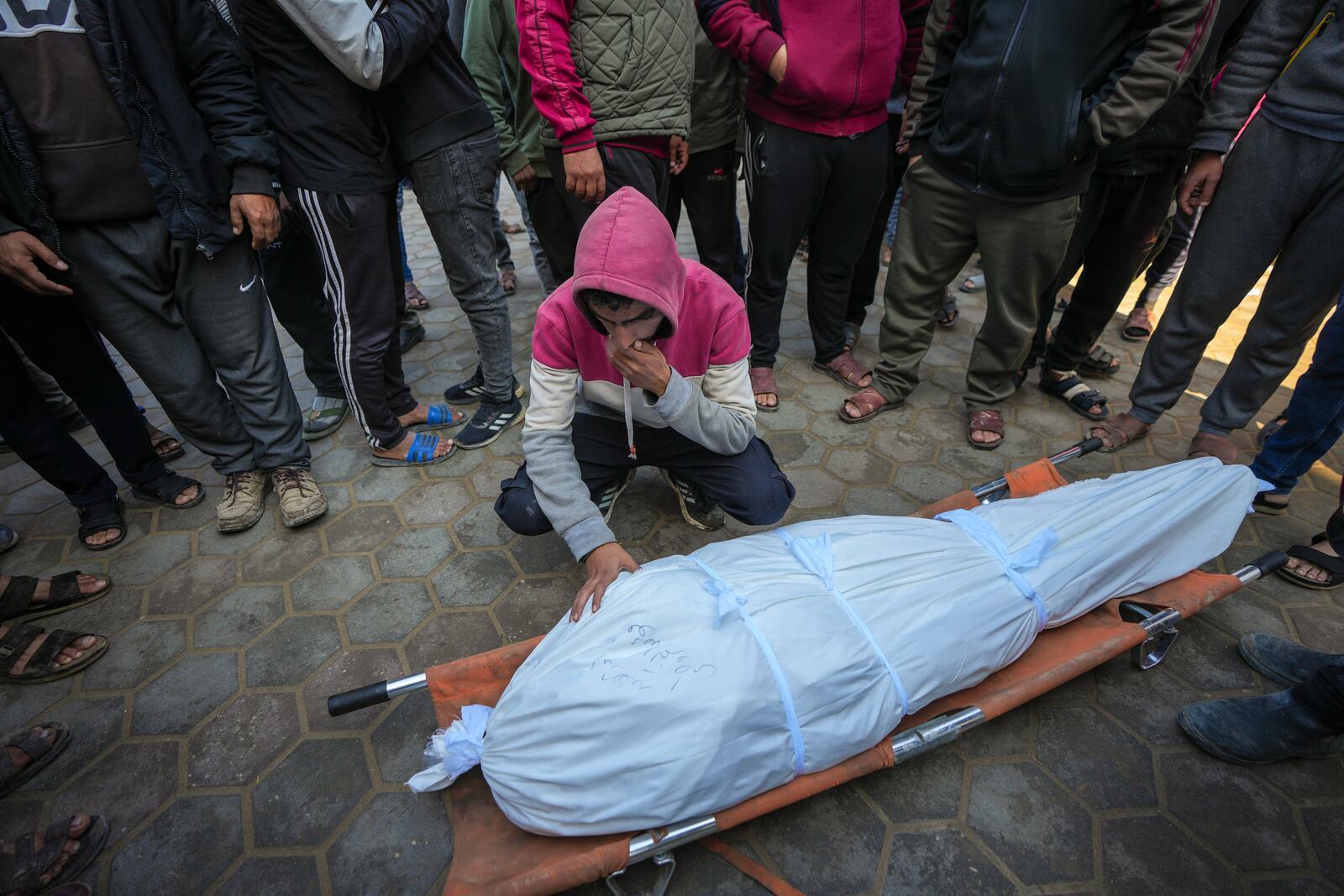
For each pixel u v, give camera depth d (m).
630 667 1.24
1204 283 2.30
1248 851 1.38
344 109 1.97
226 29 1.81
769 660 1.26
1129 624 1.62
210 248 1.90
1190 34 1.84
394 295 2.40
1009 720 1.64
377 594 2.05
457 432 2.87
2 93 1.59
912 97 2.66
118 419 2.22
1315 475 2.54
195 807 1.49
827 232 2.85
